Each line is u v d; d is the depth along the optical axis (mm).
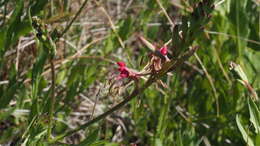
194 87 5062
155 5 4906
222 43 5102
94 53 4867
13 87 3648
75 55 4414
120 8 6012
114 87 2791
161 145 3820
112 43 4691
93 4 5680
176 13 5949
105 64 4590
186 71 5438
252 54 4887
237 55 4859
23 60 4578
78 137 4539
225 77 5035
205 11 2531
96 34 5289
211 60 5047
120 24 4965
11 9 4473
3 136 3807
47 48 2771
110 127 4656
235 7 4625
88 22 5035
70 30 5031
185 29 2566
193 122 4703
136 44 5691
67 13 4113
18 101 3889
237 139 4625
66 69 4492
